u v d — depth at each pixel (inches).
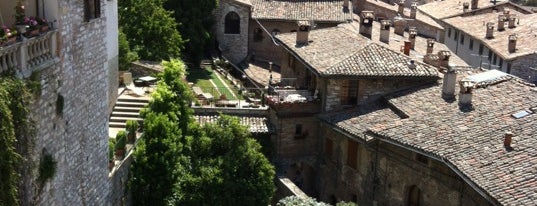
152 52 1955.0
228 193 1266.0
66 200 867.4
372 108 1525.6
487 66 2628.0
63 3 813.2
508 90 1350.9
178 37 2042.3
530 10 3560.5
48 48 780.6
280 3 2598.4
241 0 2511.1
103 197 1039.0
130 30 1963.6
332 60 1605.6
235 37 2524.6
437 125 1253.7
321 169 1616.6
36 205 762.2
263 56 2559.1
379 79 1549.0
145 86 1678.2
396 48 1927.9
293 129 1606.8
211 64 2364.7
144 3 1971.0
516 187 972.6
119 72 1667.1
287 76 1923.0
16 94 671.1
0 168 634.2
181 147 1247.5
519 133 1144.8
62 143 837.2
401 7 2982.3
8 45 673.0
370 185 1387.8
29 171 729.6
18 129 687.7
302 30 1807.3
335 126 1481.3
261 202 1296.8
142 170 1208.8
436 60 1761.8
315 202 1309.1
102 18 987.9
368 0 3011.8
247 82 2236.7
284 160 1610.5
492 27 2787.9
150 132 1219.9
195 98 1660.9
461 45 3031.5
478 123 1221.1
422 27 2984.7
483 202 1066.1
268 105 1651.1
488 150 1106.7
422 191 1231.5
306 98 1612.9
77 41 873.5
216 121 1419.8
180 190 1238.3
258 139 1601.9
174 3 2310.5
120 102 1482.5
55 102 804.0
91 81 946.7
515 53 2518.5
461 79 1449.3
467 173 1043.9
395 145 1275.8
